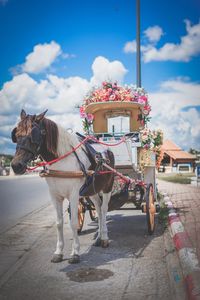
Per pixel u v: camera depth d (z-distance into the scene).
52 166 5.71
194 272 4.68
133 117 9.59
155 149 9.34
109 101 8.72
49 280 5.05
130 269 5.50
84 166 5.98
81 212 8.06
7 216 10.88
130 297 4.43
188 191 16.73
